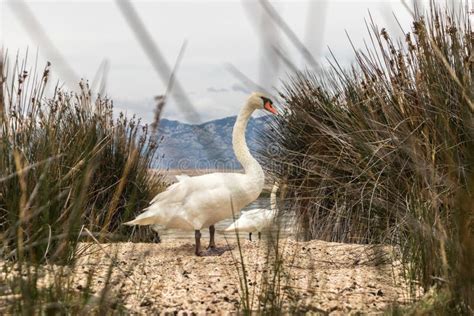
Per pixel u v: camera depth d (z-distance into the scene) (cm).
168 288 657
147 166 1258
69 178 805
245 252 920
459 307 479
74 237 720
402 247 752
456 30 720
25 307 414
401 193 784
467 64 681
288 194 1076
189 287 663
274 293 497
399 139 770
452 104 696
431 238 590
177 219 954
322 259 809
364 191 871
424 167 595
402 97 823
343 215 998
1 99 643
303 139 1116
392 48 880
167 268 778
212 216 959
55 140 831
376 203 816
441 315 491
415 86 798
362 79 993
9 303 448
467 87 599
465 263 431
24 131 826
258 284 667
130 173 1209
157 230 1278
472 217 432
